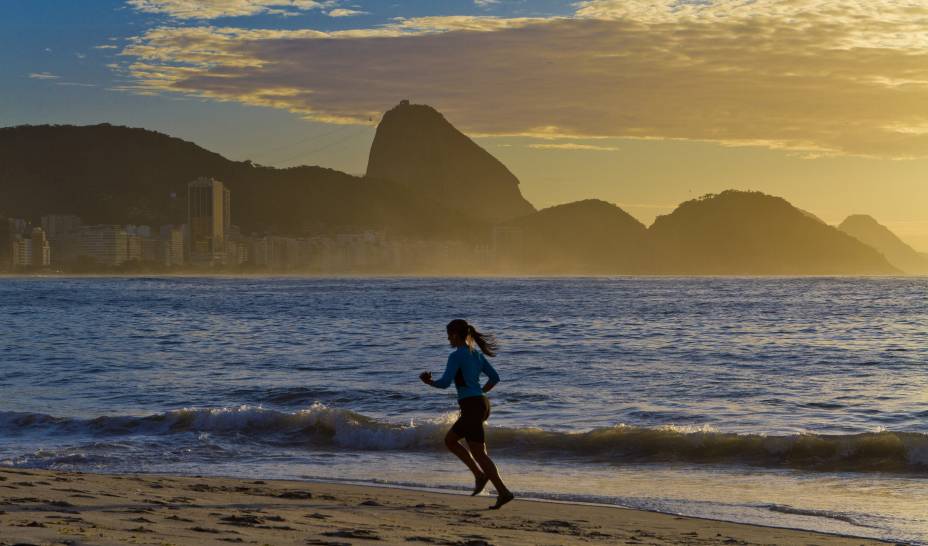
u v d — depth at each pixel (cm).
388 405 2223
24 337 4803
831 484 1334
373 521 959
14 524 782
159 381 2755
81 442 1705
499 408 2173
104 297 12469
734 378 2814
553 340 4516
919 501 1209
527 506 1143
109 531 772
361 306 9119
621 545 873
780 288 17962
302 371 3052
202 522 878
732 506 1169
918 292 14950
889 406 2197
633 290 16212
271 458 1565
